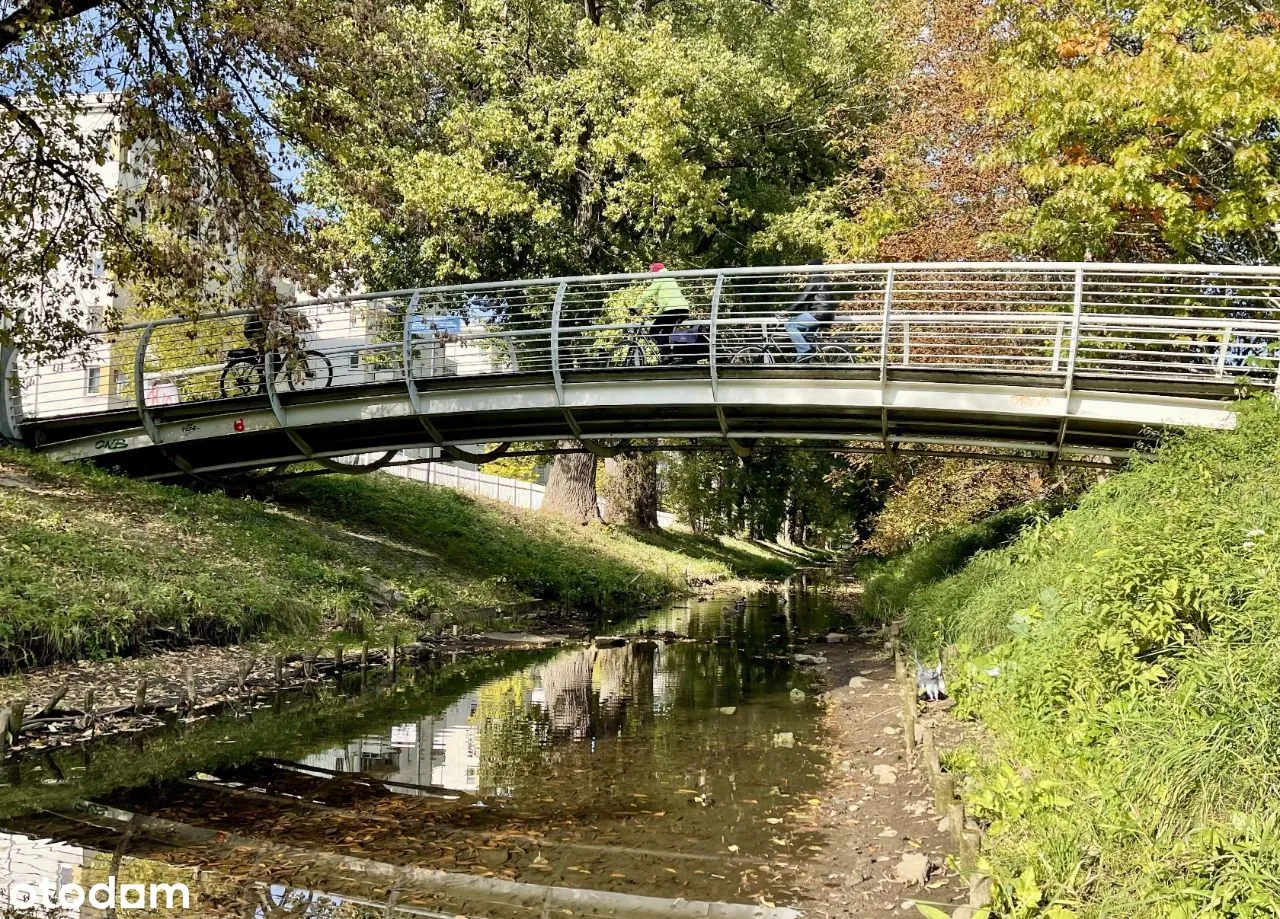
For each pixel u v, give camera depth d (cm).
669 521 4256
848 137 2198
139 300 1403
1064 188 1279
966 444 1382
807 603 2380
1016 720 708
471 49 1973
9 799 653
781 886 527
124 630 1020
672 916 486
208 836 591
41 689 881
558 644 1513
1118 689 638
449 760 791
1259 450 912
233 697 986
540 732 898
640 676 1236
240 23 1110
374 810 652
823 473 3281
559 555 2403
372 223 1853
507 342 1580
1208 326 1277
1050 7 1353
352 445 1656
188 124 1155
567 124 1966
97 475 1577
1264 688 498
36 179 1223
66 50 1173
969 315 1238
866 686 1108
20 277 1324
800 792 706
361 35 1283
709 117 2103
